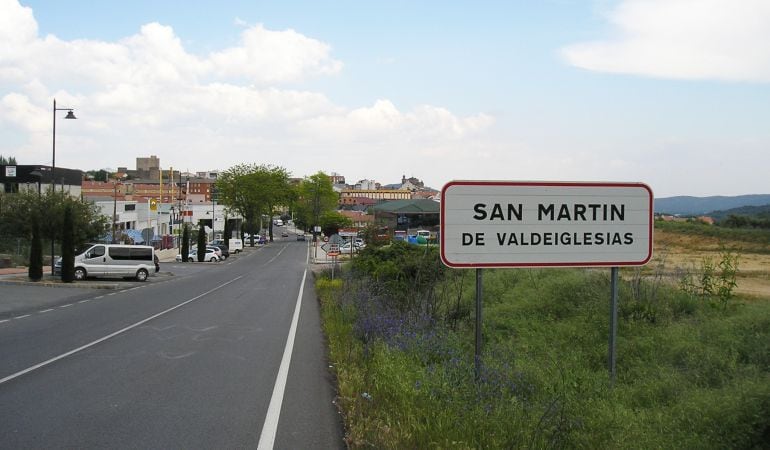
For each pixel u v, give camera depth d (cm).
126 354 1195
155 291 3050
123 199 8675
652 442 573
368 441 605
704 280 1377
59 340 1387
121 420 718
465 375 792
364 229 3319
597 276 1536
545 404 696
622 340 1056
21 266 4322
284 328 1627
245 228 12125
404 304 1549
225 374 999
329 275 3706
